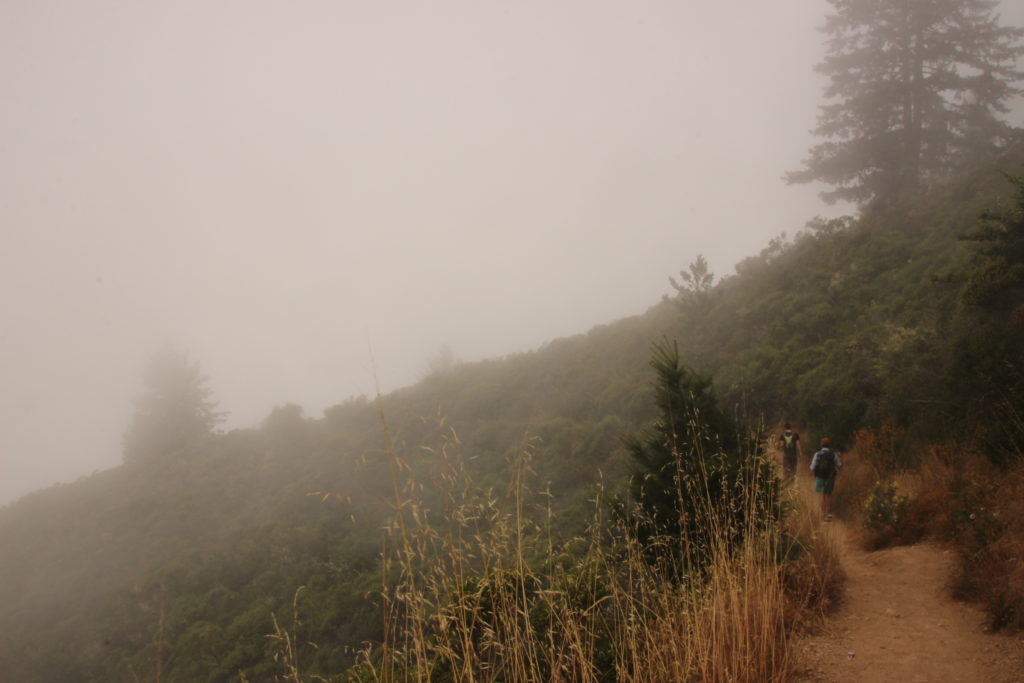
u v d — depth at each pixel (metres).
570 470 13.01
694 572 3.83
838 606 4.72
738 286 24.00
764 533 4.24
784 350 15.28
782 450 10.34
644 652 3.16
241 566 14.71
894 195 24.59
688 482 4.32
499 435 17.11
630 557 3.70
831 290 17.19
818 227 22.64
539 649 3.10
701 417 5.33
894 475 8.16
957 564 5.03
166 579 14.99
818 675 3.58
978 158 25.66
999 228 9.80
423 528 2.45
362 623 10.20
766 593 3.71
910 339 10.61
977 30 25.66
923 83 26.09
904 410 9.70
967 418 8.06
